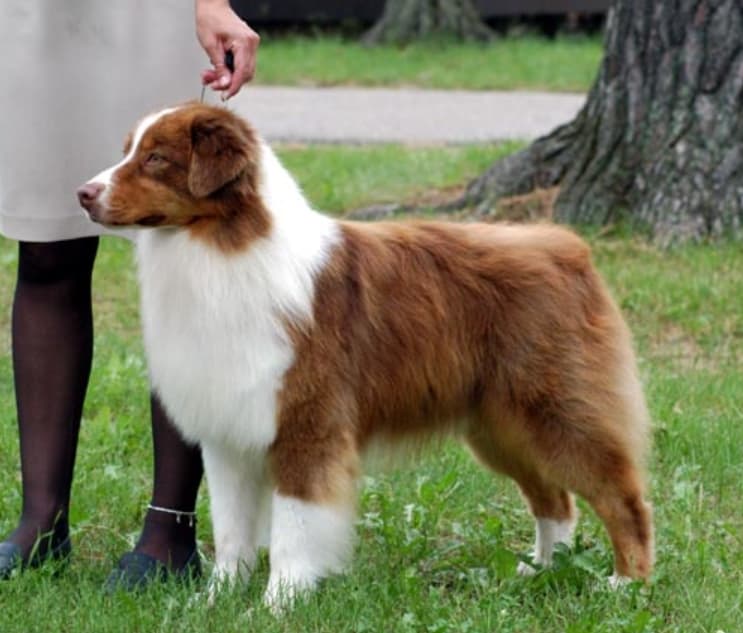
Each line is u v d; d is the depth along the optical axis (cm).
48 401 766
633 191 1495
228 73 704
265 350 675
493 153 1998
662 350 1235
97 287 1416
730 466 943
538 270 736
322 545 695
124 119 731
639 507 741
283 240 681
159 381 698
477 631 672
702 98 1460
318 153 2086
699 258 1410
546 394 729
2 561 747
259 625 671
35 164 729
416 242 738
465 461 934
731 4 1442
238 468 718
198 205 669
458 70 3144
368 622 679
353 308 705
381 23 3588
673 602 720
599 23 3747
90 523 841
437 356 729
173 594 713
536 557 796
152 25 724
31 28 716
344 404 699
